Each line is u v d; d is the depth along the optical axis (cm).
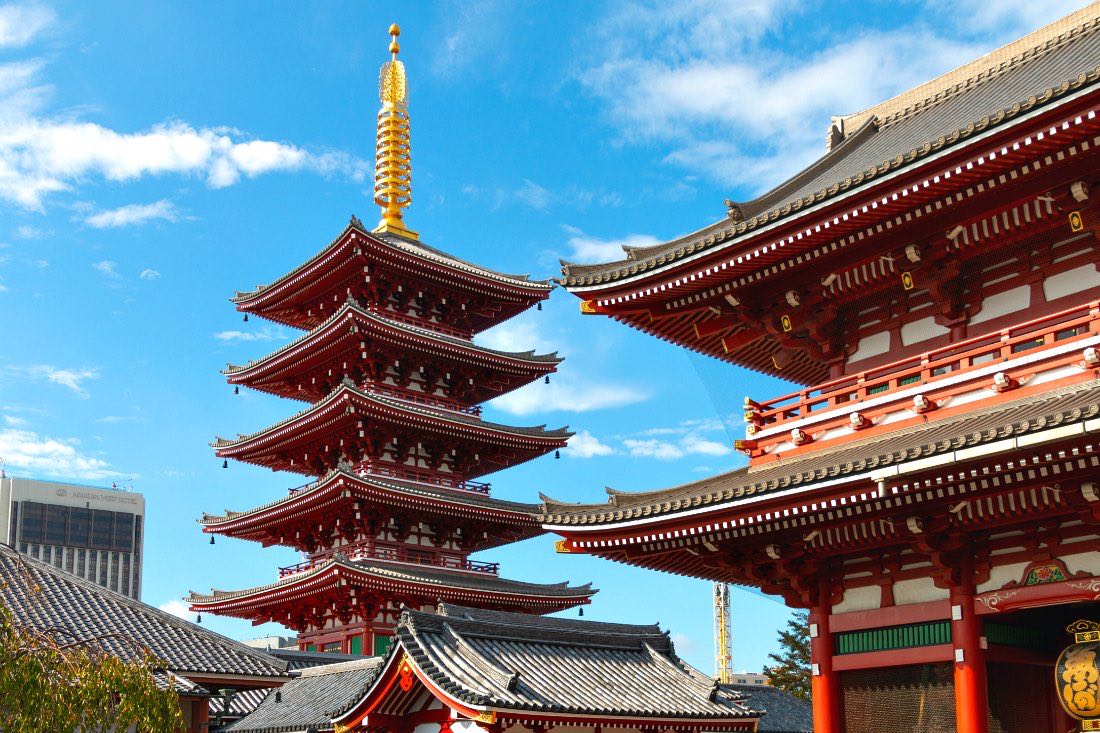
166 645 3591
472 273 6512
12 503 17500
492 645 2933
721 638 7912
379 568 5897
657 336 2761
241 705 4062
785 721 4531
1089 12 2836
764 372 2997
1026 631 2197
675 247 2680
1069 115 1859
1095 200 2034
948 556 2075
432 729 2739
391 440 6247
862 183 2100
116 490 18512
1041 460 1752
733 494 2100
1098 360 1958
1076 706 1931
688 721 2866
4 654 1766
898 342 2412
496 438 6375
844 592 2294
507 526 6519
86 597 3675
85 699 1852
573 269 2614
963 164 1998
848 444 2302
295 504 6119
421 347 6250
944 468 1825
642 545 2380
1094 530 1933
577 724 2688
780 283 2481
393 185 7056
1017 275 2238
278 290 6581
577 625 3341
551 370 6744
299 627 6412
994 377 2092
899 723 2170
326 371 6469
